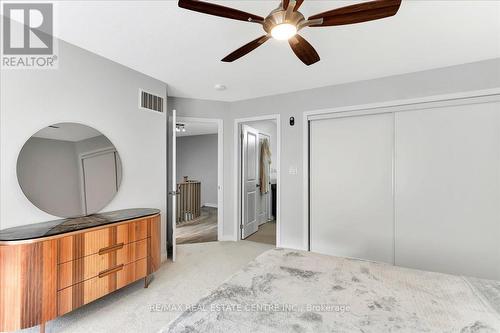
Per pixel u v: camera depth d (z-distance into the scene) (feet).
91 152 7.77
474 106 8.44
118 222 7.07
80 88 7.48
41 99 6.63
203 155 26.91
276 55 8.03
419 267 9.29
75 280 6.04
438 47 7.43
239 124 13.46
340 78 9.98
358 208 10.41
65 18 6.01
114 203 8.47
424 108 9.13
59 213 6.97
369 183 10.21
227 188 13.47
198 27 6.41
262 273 4.82
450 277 4.62
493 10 5.66
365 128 10.28
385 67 8.90
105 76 8.18
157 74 9.62
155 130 10.00
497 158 8.16
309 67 8.95
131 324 6.18
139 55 8.02
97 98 7.94
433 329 3.11
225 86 10.96
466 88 8.46
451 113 8.75
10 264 5.16
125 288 8.03
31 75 6.45
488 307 3.60
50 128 6.82
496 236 8.19
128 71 8.96
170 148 12.32
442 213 8.93
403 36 6.84
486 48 7.48
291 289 4.17
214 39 7.04
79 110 7.46
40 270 5.43
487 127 8.27
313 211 11.32
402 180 9.55
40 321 5.41
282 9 4.36
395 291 4.09
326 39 7.00
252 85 10.87
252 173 15.34
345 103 10.48
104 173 8.11
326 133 11.07
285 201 11.75
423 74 9.10
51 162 6.82
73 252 6.01
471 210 8.52
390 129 9.81
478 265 8.43
